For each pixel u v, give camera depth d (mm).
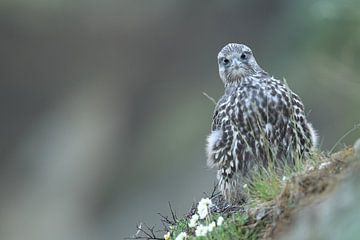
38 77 31531
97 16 31625
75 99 31266
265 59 26562
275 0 29047
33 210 28375
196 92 30188
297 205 7430
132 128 29891
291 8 24938
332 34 17844
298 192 7488
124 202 26953
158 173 26594
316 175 7559
